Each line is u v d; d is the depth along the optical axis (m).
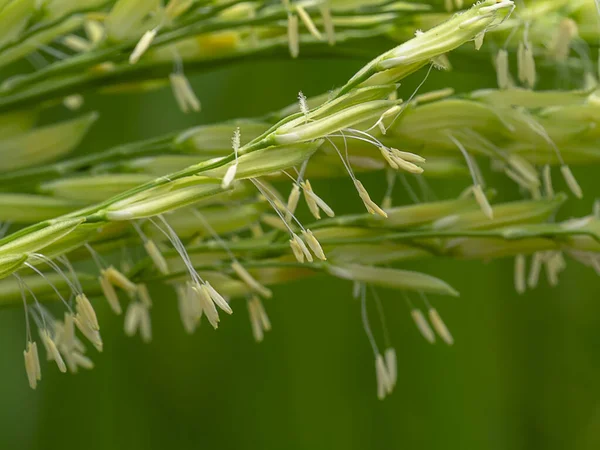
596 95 0.15
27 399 0.22
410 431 0.22
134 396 0.22
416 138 0.15
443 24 0.13
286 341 0.22
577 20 0.16
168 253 0.15
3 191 0.16
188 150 0.15
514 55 0.16
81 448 0.22
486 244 0.15
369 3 0.16
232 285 0.16
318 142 0.13
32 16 0.16
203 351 0.22
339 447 0.22
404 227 0.15
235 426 0.22
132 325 0.16
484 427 0.22
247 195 0.15
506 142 0.15
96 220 0.13
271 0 0.16
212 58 0.16
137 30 0.16
